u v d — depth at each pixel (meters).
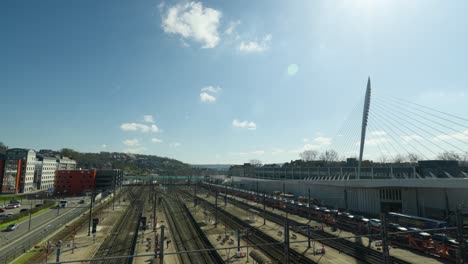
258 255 42.59
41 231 71.25
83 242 62.91
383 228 24.20
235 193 171.62
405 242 51.47
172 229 77.81
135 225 83.88
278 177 171.12
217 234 68.31
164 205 126.69
